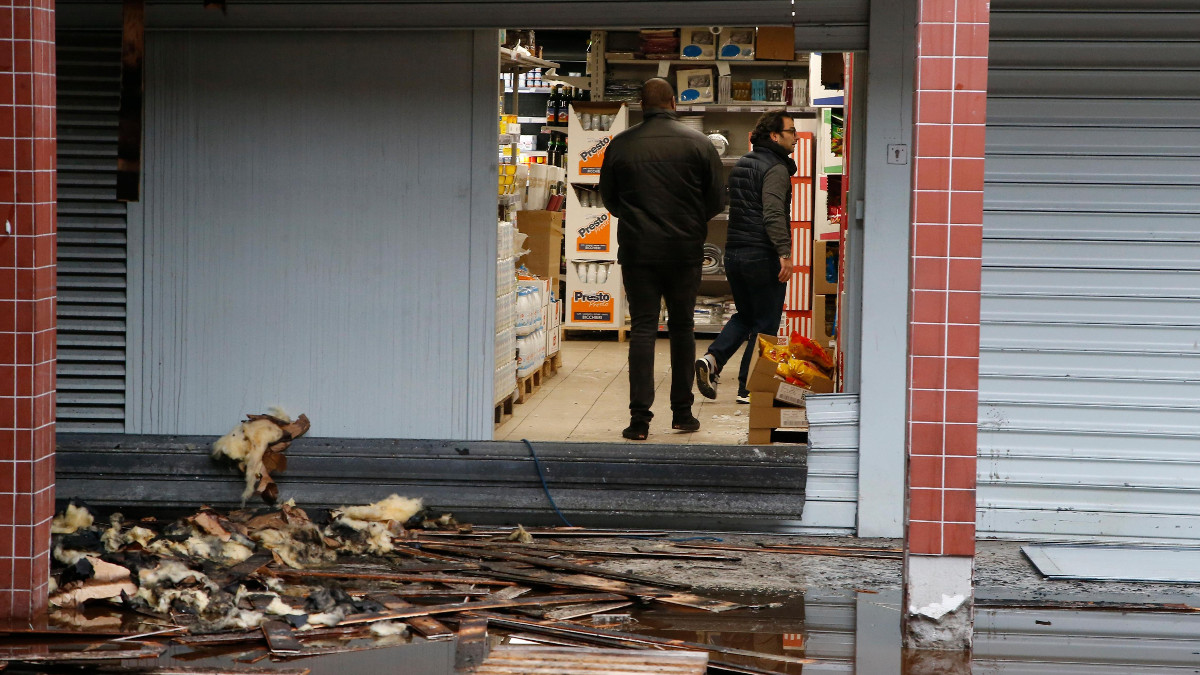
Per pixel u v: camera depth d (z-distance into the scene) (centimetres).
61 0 1333
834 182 2198
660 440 1540
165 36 1344
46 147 950
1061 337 1312
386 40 1332
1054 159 1294
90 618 974
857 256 1328
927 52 910
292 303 1368
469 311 1357
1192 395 1301
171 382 1380
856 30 1278
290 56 1341
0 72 926
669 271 1545
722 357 1822
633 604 1066
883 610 1057
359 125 1345
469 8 1304
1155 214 1291
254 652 904
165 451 1337
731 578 1157
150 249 1367
